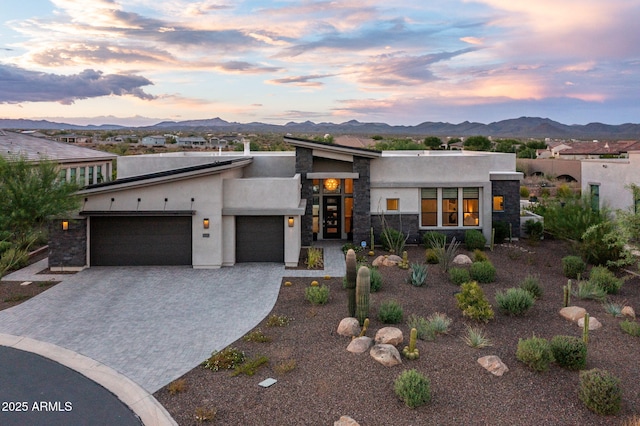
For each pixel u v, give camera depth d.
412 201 23.70
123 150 82.38
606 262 18.70
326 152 23.25
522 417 8.05
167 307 14.31
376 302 14.46
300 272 18.55
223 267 19.25
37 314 13.62
